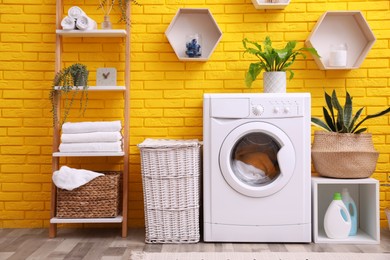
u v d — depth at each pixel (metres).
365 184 3.30
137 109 3.62
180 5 3.65
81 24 3.33
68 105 3.62
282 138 3.01
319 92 3.61
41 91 3.62
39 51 3.62
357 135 3.13
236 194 3.04
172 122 3.62
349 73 3.61
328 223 3.10
